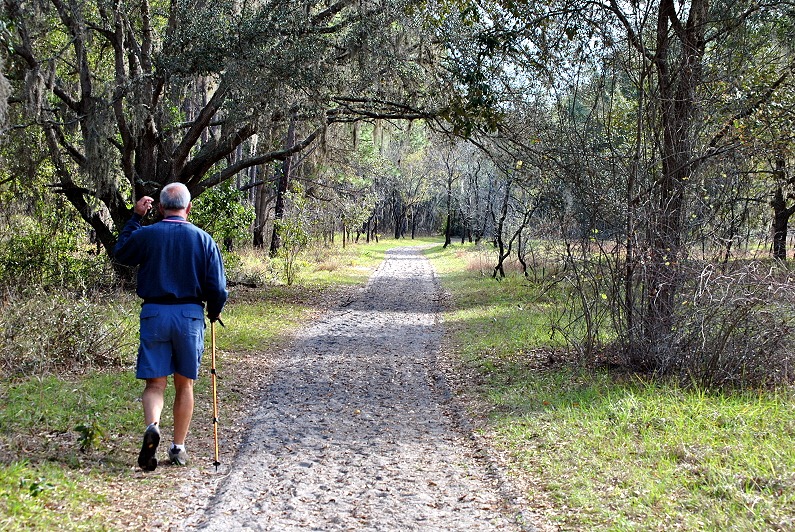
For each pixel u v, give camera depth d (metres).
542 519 4.82
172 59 15.47
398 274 31.56
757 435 6.18
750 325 7.96
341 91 16.16
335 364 11.04
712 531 4.36
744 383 7.91
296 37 15.04
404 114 16.94
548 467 5.82
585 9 10.50
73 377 8.70
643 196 9.15
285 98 15.36
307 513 5.00
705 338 8.05
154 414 5.48
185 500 5.16
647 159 9.64
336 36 16.27
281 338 13.45
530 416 7.45
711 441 6.10
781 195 12.21
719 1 9.98
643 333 8.95
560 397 8.20
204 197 21.00
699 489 5.10
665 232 8.88
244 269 23.73
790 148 9.97
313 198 29.19
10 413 6.68
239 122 15.78
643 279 8.89
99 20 17.12
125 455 5.99
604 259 9.50
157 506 4.94
